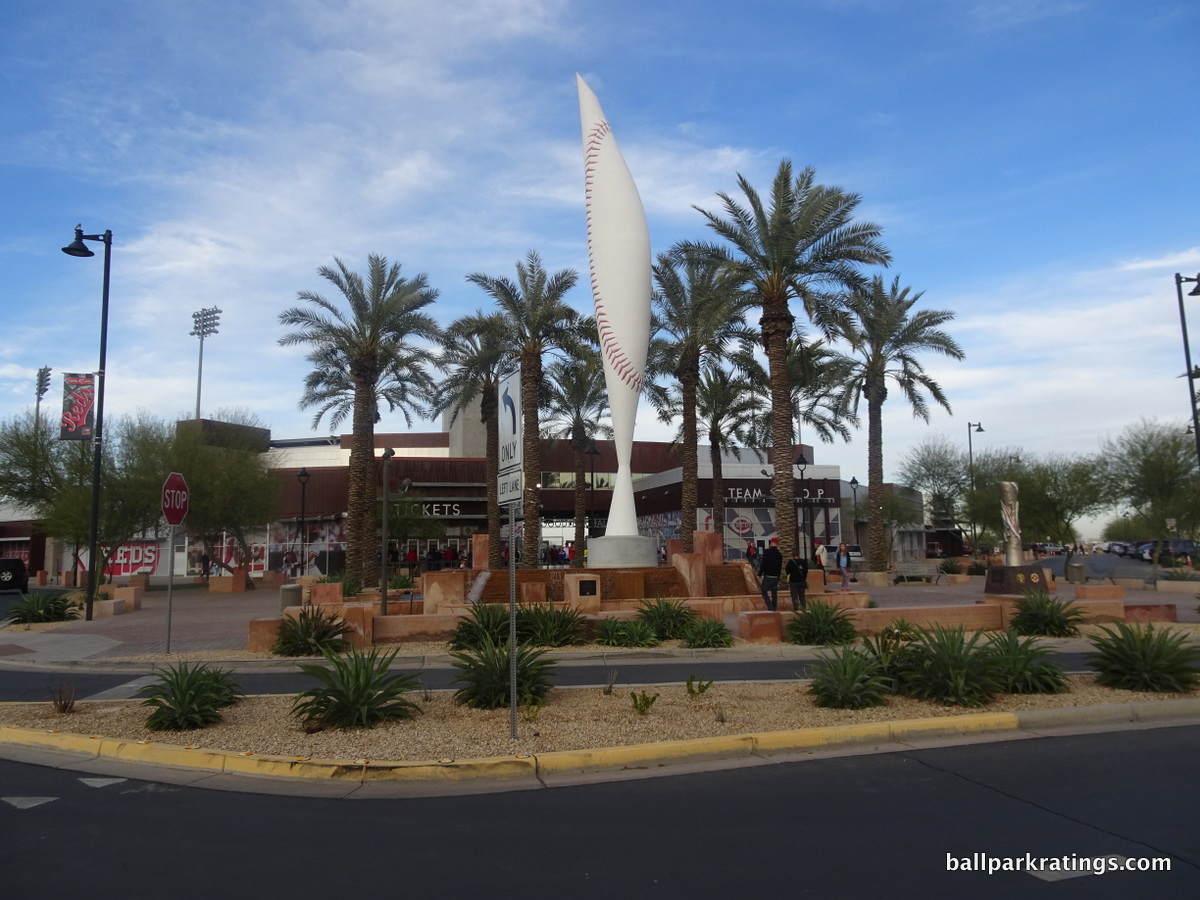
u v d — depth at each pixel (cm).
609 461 6719
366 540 3212
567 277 3288
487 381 3694
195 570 5862
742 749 806
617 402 2359
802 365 3509
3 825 628
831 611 1652
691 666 1395
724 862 531
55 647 1741
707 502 5181
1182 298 2977
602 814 633
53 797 702
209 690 948
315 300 3206
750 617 1650
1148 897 472
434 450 7462
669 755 788
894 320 3488
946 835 576
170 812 657
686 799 667
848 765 762
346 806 668
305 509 5591
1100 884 491
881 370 3562
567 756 760
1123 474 3809
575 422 4375
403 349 3531
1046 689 1042
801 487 5262
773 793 679
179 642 1781
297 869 531
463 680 996
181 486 1507
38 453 3962
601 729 860
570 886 495
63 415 2342
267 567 5578
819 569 2477
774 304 2605
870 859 533
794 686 1117
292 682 1266
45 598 2320
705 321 2844
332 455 6419
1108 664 1088
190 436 4191
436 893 489
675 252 2703
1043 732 884
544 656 1476
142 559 5969
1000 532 4791
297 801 683
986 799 657
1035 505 4019
